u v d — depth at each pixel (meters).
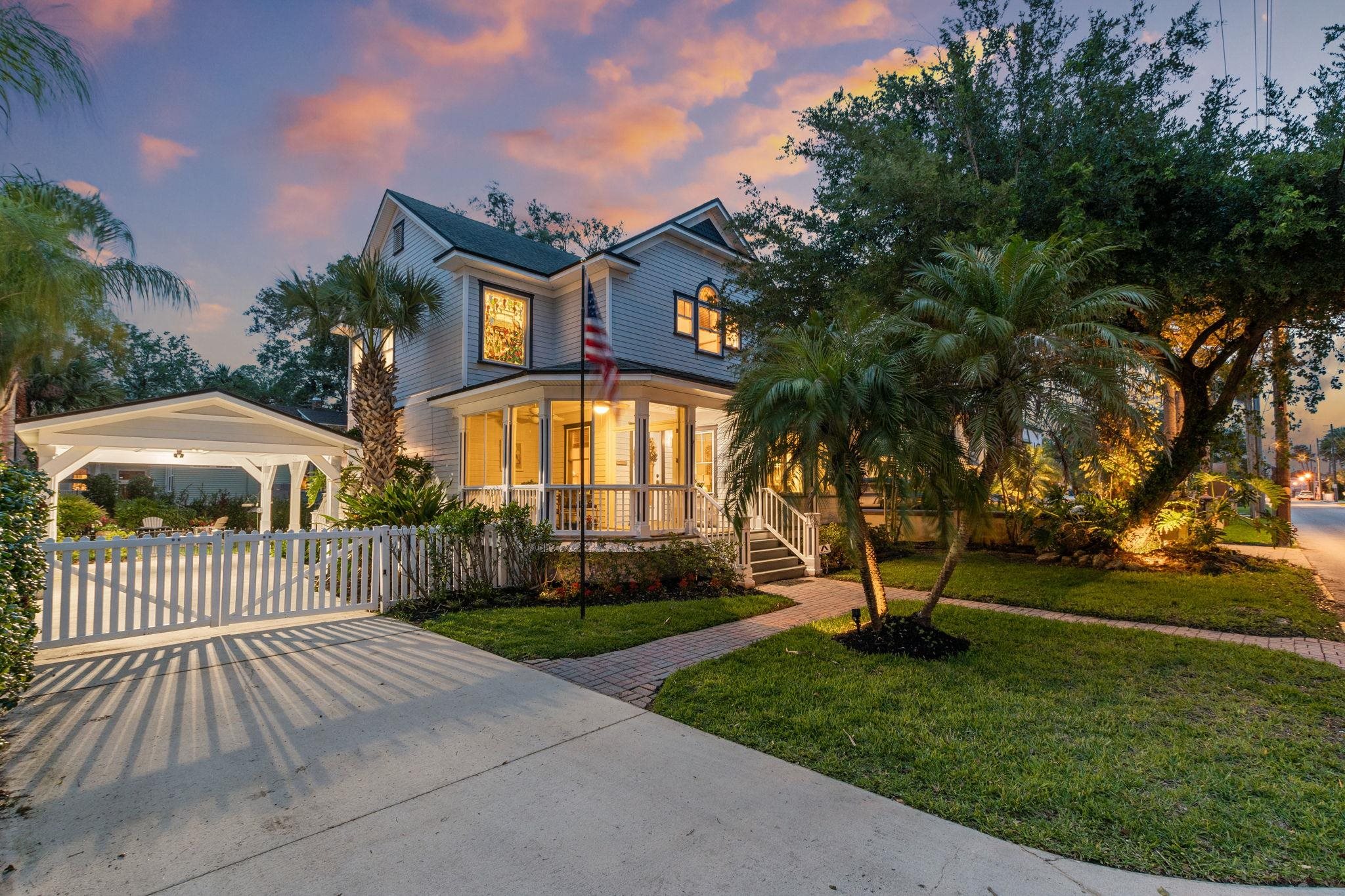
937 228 9.31
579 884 2.49
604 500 12.22
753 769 3.59
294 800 3.16
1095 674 5.36
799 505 12.05
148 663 5.57
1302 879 2.55
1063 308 5.78
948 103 11.05
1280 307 9.50
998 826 2.96
